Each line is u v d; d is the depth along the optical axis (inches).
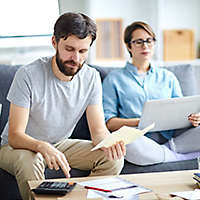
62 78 97.0
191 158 111.1
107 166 95.4
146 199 68.4
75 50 88.1
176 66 135.2
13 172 92.2
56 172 98.4
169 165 107.3
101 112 102.7
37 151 85.2
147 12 189.5
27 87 94.0
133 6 189.0
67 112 99.7
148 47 125.6
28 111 94.3
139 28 125.6
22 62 170.6
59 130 100.9
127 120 117.9
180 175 81.2
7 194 97.0
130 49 128.6
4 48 174.6
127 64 127.8
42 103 96.3
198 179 74.0
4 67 118.8
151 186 74.8
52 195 71.1
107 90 124.0
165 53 184.9
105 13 187.2
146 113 106.0
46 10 129.7
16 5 127.0
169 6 191.2
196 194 68.9
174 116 110.3
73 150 100.6
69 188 72.4
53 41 93.2
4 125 112.7
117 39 187.2
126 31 128.8
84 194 71.3
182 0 191.5
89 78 101.7
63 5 172.4
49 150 83.6
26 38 165.8
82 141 102.7
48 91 96.3
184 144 112.2
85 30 87.1
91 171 99.3
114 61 185.2
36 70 96.0
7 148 95.0
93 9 181.6
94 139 98.0
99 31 185.0
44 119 98.0
